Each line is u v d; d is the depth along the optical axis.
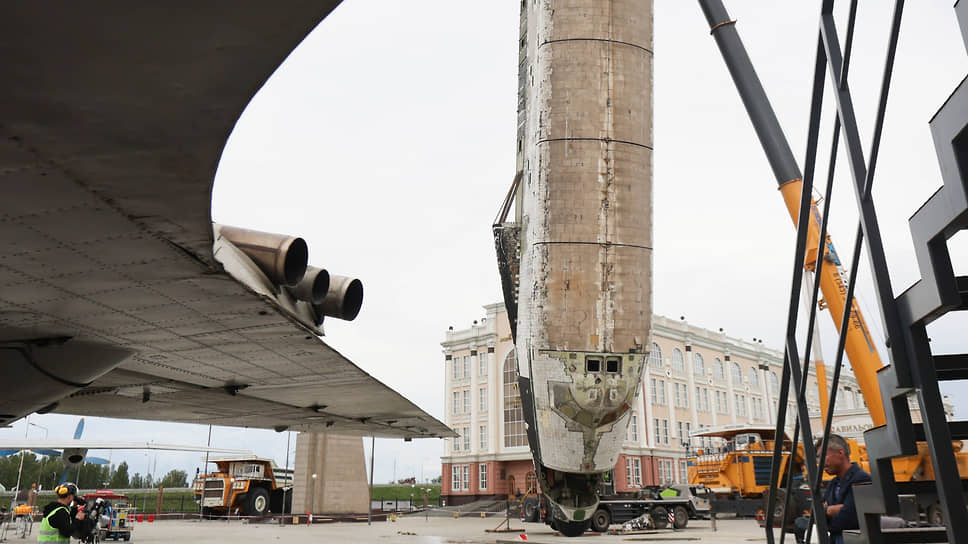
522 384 16.14
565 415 14.84
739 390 59.94
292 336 6.01
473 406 50.31
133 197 3.21
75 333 5.42
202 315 5.18
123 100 2.49
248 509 34.66
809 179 4.98
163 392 8.68
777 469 5.97
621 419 15.02
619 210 15.25
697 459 31.34
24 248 3.73
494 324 50.78
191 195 3.24
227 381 8.10
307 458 36.78
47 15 2.03
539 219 15.48
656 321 52.53
